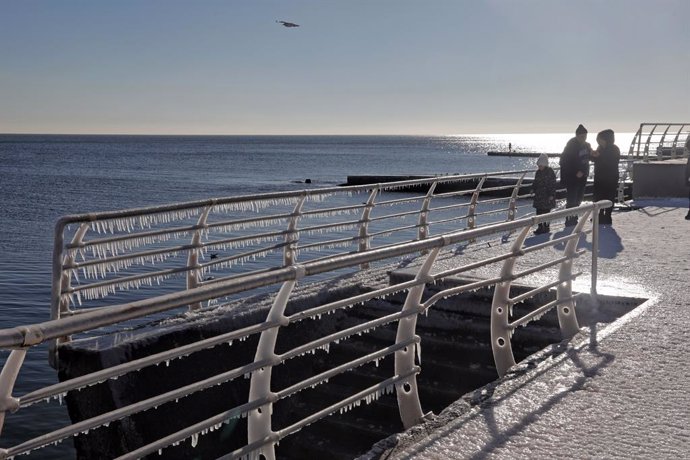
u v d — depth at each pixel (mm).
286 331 7176
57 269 5594
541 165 13367
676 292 7676
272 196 7863
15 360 2338
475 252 10867
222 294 3000
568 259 6734
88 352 5461
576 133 14031
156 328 6105
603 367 5203
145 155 184250
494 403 4500
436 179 11305
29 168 108438
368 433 6555
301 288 7941
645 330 6184
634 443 3889
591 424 4152
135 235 6363
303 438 6855
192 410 6117
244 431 6621
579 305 7457
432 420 4406
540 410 4379
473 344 7297
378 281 8383
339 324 7844
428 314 7684
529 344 7242
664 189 19859
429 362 7301
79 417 5551
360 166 127875
